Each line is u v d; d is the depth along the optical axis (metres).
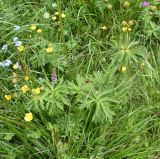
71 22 0.79
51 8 0.81
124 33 0.70
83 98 0.59
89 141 0.59
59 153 0.58
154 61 0.73
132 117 0.63
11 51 0.72
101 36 0.78
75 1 0.81
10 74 0.69
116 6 0.80
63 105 0.61
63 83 0.62
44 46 0.71
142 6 0.79
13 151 0.59
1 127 0.61
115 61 0.62
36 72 0.68
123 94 0.64
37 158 0.60
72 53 0.73
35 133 0.59
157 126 0.65
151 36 0.78
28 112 0.62
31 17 0.79
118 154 0.59
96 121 0.58
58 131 0.60
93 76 0.68
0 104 0.62
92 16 0.81
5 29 0.74
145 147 0.62
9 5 0.80
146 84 0.69
